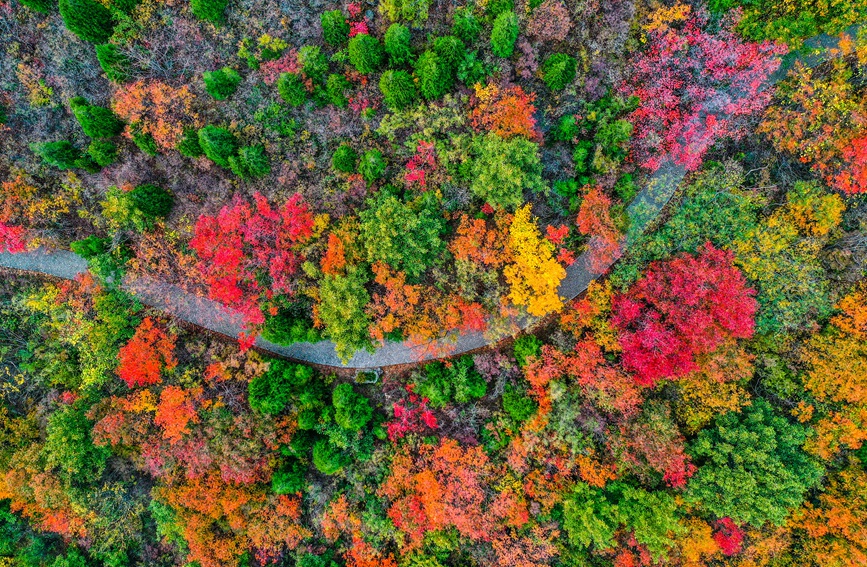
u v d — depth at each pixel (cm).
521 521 2912
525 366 3072
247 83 3100
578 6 2889
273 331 3141
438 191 3011
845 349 2777
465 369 3161
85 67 3092
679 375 2769
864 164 2669
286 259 2981
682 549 2908
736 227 2877
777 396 2933
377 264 3014
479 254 2895
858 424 2783
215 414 3031
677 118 2897
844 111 2714
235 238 2902
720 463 2841
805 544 2908
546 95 3048
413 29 2955
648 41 2964
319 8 3020
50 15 3017
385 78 2814
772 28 2731
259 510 3156
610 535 2806
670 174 3111
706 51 2820
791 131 2852
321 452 3156
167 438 3091
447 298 3019
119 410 3094
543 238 3014
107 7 2930
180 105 3034
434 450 3092
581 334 3045
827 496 2864
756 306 2844
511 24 2697
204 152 3089
